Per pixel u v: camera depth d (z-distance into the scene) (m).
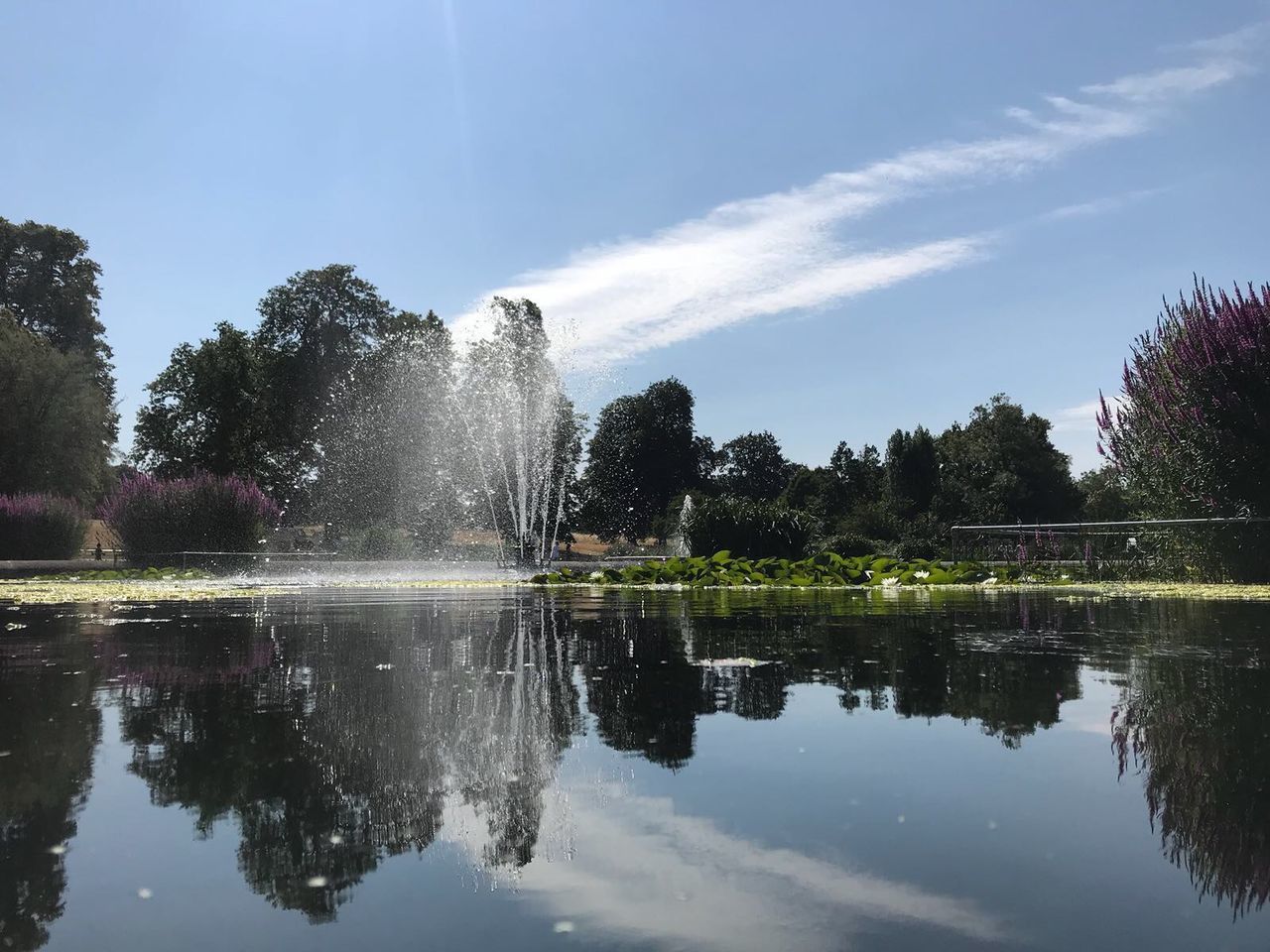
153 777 1.92
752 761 2.03
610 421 50.66
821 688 2.99
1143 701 2.66
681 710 2.63
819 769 1.95
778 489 60.28
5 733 2.37
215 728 2.42
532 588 10.94
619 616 6.14
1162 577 10.16
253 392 34.69
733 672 3.37
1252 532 8.91
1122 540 10.80
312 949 1.08
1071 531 11.79
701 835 1.52
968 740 2.21
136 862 1.41
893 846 1.45
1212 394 8.91
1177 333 9.61
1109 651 3.86
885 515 22.98
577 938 1.11
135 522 18.19
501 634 4.93
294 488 34.62
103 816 1.65
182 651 4.20
